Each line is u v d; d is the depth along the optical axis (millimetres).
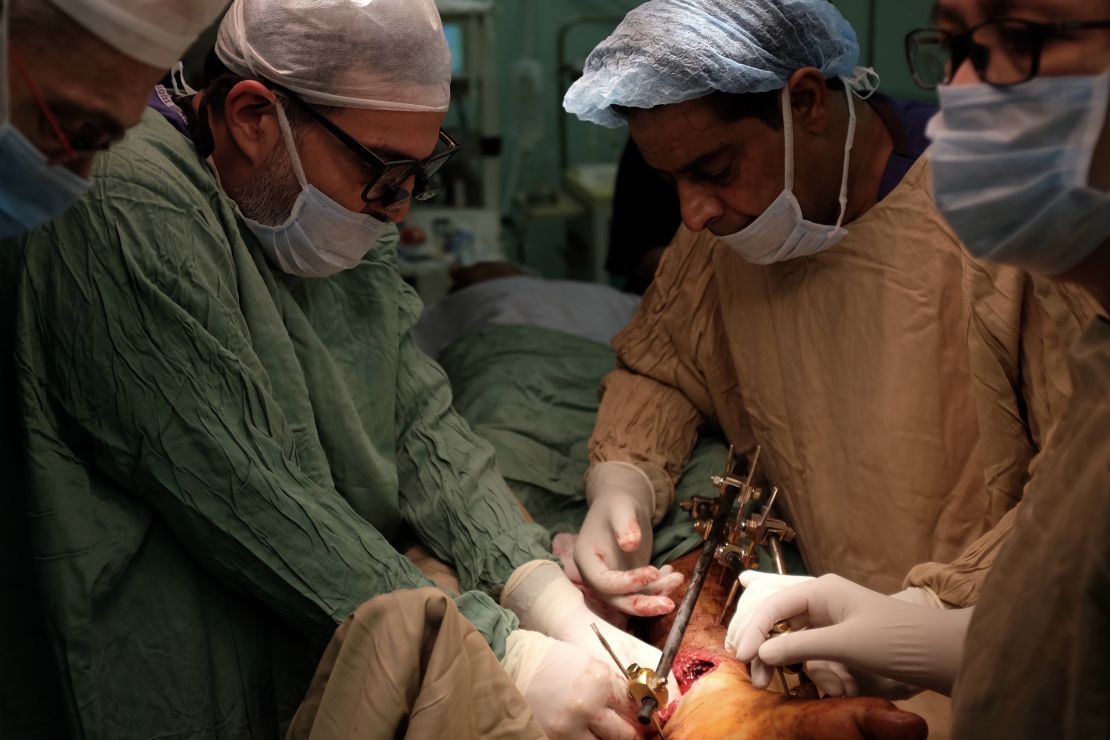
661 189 2996
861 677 1316
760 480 1858
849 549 1670
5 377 1302
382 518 1620
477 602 1459
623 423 1902
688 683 1428
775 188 1479
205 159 1401
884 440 1587
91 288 1239
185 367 1278
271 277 1475
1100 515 846
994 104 893
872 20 3990
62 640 1281
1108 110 845
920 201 1528
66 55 942
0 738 1369
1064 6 843
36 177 997
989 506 1506
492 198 4078
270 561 1338
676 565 1690
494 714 1243
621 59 1409
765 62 1389
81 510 1282
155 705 1356
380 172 1375
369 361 1638
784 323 1680
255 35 1338
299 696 1466
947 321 1532
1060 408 1337
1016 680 898
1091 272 923
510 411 2207
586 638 1486
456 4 3729
